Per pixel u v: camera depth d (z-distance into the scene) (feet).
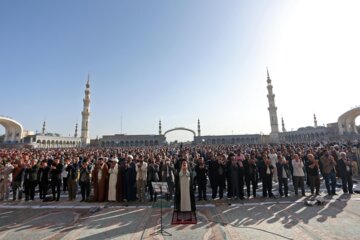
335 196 37.76
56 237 22.98
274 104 306.35
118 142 316.81
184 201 30.19
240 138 306.76
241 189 39.78
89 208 34.99
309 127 309.22
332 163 39.83
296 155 41.60
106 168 41.47
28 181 41.81
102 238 22.41
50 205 37.35
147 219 28.48
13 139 281.54
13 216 30.89
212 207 33.86
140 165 40.86
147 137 317.83
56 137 299.58
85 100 317.01
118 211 32.86
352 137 212.23
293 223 25.07
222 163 41.52
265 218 27.40
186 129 349.41
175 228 24.75
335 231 22.21
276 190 46.19
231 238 21.50
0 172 43.24
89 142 314.96
